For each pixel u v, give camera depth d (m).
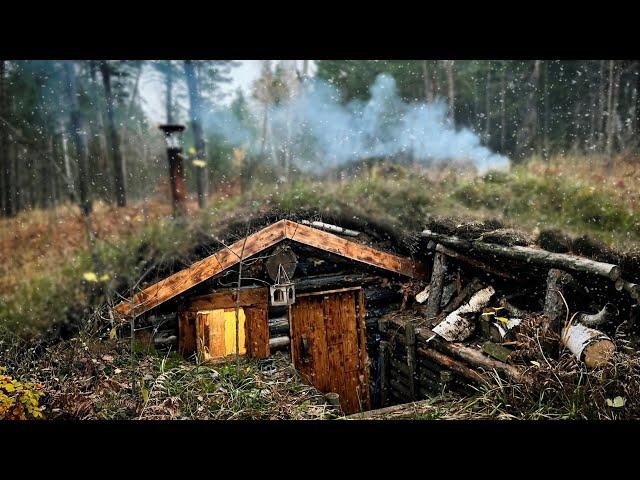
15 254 7.89
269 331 6.10
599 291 4.54
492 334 5.20
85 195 11.01
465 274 6.27
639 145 8.93
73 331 5.34
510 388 4.37
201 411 4.23
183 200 7.91
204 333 5.76
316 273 6.41
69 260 7.11
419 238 6.71
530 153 11.91
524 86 14.91
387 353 6.64
